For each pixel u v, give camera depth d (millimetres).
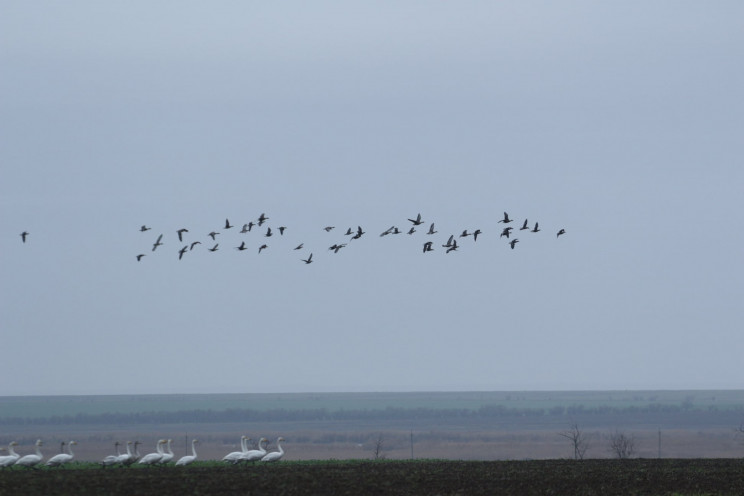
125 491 58812
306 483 64750
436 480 68562
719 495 63281
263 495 58594
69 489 59000
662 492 64500
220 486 61938
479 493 62000
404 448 161125
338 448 160500
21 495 56188
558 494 62469
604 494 62938
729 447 158750
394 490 62469
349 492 60906
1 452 143000
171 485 61969
